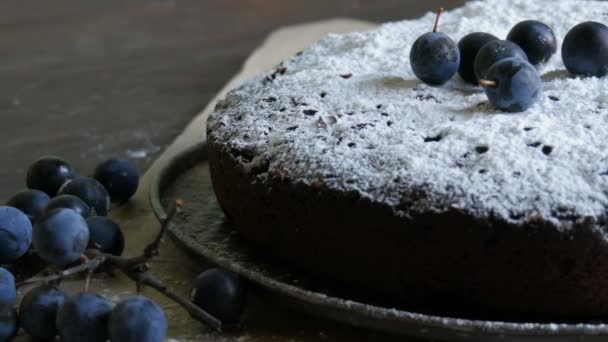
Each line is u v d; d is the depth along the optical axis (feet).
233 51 2.24
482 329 1.10
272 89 1.38
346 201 1.19
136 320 1.11
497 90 1.24
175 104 1.91
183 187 1.47
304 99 1.33
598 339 1.10
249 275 1.19
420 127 1.25
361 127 1.26
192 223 1.37
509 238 1.14
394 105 1.29
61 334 1.14
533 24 1.36
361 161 1.21
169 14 2.62
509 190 1.15
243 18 2.55
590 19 1.48
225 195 1.32
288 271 1.25
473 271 1.16
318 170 1.21
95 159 1.67
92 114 1.87
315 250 1.23
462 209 1.14
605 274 1.15
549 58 1.36
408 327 1.12
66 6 2.73
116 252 1.29
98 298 1.14
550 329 1.10
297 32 2.20
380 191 1.18
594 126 1.22
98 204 1.36
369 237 1.18
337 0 2.69
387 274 1.19
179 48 2.28
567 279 1.15
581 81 1.31
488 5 1.53
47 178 1.40
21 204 1.33
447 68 1.31
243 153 1.29
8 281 1.19
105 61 2.18
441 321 1.11
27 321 1.17
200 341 1.18
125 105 1.91
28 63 2.18
